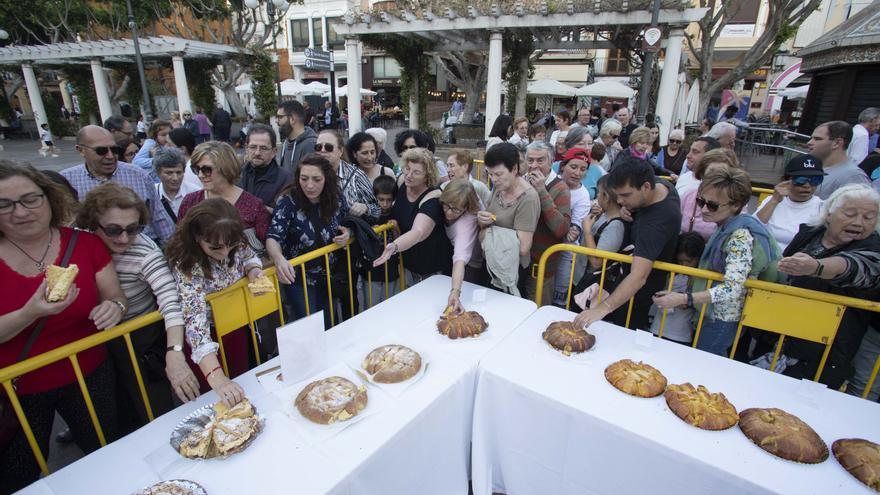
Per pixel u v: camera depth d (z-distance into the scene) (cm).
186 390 159
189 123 1241
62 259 161
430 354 187
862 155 510
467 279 293
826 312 179
